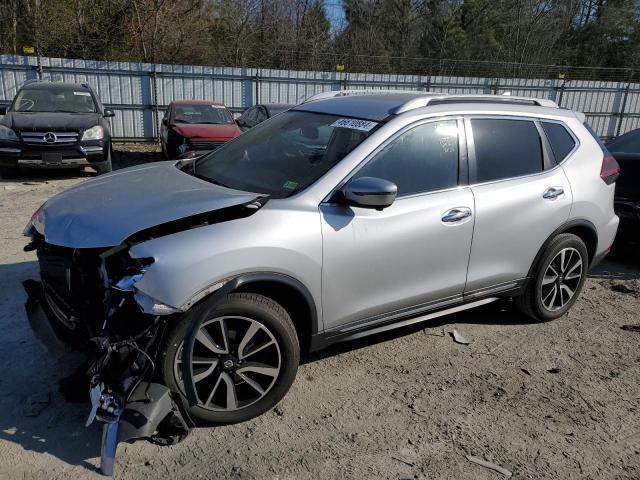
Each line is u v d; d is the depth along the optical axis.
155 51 23.59
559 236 4.38
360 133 3.52
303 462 2.84
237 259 2.86
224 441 2.96
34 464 2.71
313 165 3.46
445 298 3.83
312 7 31.23
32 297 3.53
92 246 2.81
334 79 18.78
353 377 3.65
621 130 23.02
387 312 3.56
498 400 3.47
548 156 4.31
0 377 3.40
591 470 2.88
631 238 6.05
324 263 3.15
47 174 10.65
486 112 4.00
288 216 3.06
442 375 3.74
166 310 2.69
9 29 21.75
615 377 3.82
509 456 2.96
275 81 18.14
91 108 10.90
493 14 38.09
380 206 3.16
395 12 35.47
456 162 3.78
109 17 22.78
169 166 4.05
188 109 12.88
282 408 3.28
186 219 2.95
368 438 3.05
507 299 4.68
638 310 5.00
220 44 26.30
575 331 4.52
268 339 3.06
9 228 6.59
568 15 39.50
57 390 3.30
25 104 10.52
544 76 24.73
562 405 3.45
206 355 2.97
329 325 3.32
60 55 22.17
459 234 3.71
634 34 39.62
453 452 2.97
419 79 20.00
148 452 2.85
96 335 2.88
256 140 4.08
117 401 2.65
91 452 2.82
